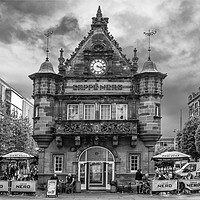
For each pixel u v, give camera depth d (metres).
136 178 40.72
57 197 35.84
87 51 45.97
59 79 45.81
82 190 43.34
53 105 45.22
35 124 44.78
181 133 80.94
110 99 44.94
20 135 67.50
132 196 36.72
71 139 44.22
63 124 43.69
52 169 43.91
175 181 38.25
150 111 43.78
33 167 69.75
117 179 43.25
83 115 44.94
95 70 45.78
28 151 70.19
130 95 44.56
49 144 44.47
